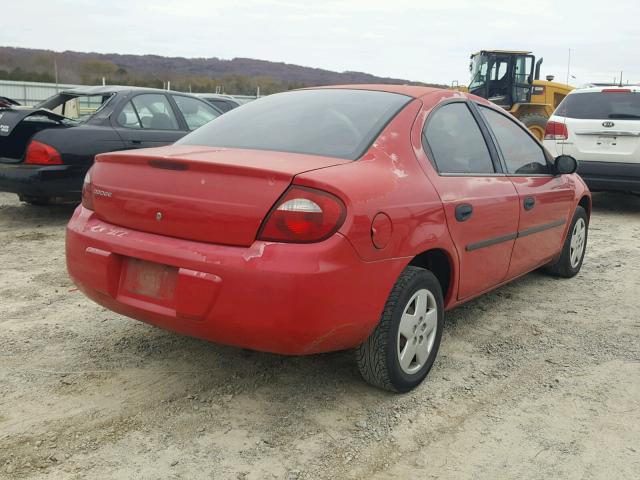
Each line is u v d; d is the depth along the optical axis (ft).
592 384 10.89
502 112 13.88
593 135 27.61
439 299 10.60
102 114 22.08
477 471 8.21
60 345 11.75
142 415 9.29
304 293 8.08
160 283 8.95
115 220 9.59
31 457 8.11
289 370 10.94
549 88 53.16
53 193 20.83
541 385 10.80
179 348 11.74
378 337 9.46
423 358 10.44
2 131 20.04
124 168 9.57
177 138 23.66
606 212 29.96
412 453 8.59
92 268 9.61
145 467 8.02
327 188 8.28
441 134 11.28
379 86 11.91
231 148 10.11
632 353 12.35
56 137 20.63
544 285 16.90
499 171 12.82
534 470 8.27
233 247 8.41
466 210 10.87
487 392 10.46
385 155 9.80
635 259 20.26
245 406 9.66
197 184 8.70
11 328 12.51
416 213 9.60
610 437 9.14
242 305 8.23
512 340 12.87
